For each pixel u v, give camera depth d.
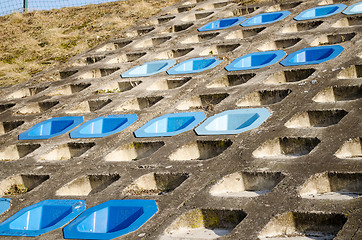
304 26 13.88
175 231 6.58
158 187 8.09
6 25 20.23
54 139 10.42
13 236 7.10
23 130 11.27
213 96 10.73
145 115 10.51
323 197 6.60
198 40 15.19
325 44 12.36
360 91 9.31
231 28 15.15
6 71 15.63
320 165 7.18
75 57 15.83
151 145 9.23
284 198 6.61
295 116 8.91
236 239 5.97
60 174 8.87
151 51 14.70
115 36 17.06
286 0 16.67
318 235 6.07
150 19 18.30
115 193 7.74
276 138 8.31
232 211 6.62
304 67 10.76
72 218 7.27
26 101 13.02
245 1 18.00
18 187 9.14
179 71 12.55
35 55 16.78
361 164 6.95
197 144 8.84
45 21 20.16
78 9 21.41
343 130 8.02
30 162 9.62
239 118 9.46
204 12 17.66
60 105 12.23
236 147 8.34
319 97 9.47
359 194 6.62
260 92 10.20
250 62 12.29
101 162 8.96
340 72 10.06
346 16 13.54
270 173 7.32
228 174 7.54
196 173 7.83
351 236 5.50
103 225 7.16
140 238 6.40
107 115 10.91
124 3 21.08
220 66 12.24
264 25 14.66
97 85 12.97
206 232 6.62
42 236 6.94
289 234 6.20
